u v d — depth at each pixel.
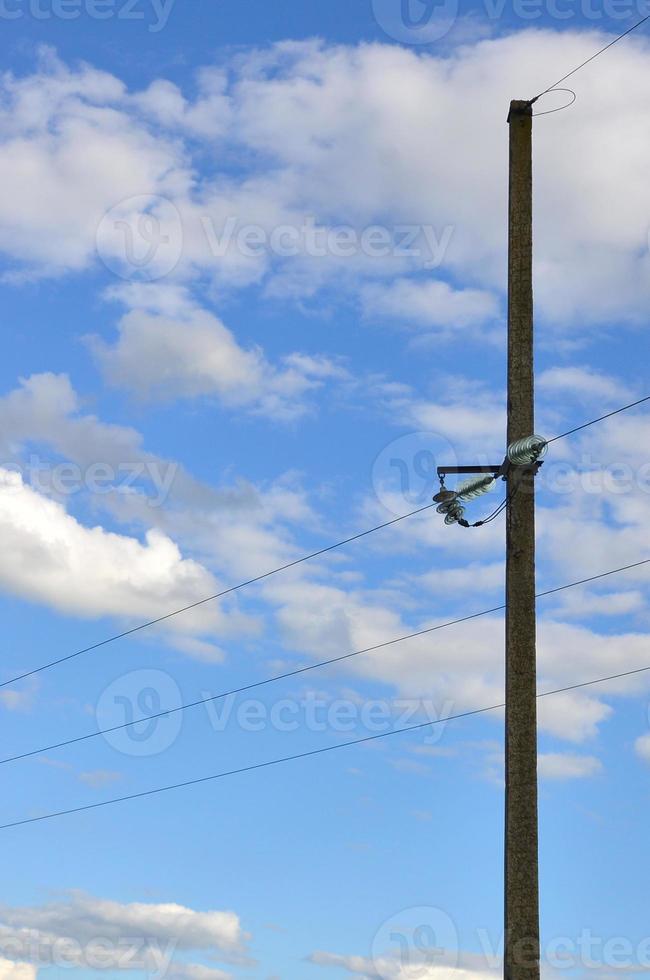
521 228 17.44
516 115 17.81
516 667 16.03
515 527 16.41
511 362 16.94
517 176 17.61
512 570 16.28
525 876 15.44
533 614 16.19
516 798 15.66
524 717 15.87
